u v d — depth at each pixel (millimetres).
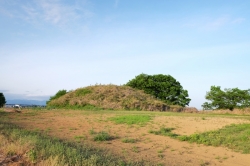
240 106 37531
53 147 7570
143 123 14891
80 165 6262
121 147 10188
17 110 22125
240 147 10148
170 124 14680
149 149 10047
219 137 11383
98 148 9609
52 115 18891
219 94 38719
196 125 14312
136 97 31688
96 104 28406
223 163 8578
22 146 7594
